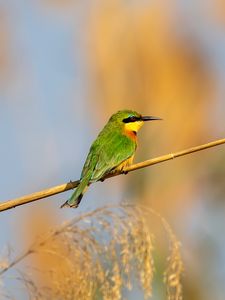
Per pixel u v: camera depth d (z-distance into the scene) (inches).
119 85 590.9
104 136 466.3
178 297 313.4
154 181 557.3
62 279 304.7
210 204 561.0
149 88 610.2
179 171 570.3
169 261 317.7
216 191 564.1
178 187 560.1
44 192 334.0
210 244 523.2
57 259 306.3
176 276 315.0
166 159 376.5
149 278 303.1
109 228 307.7
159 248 407.2
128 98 596.1
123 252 304.7
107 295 302.4
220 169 576.7
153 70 606.5
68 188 362.3
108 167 437.1
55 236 310.2
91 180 422.3
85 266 305.4
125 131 480.1
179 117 606.5
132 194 540.4
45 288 304.2
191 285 500.7
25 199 327.3
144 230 307.3
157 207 543.2
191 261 511.5
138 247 305.0
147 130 595.2
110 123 486.3
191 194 561.9
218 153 587.2
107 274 305.4
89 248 307.1
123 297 313.9
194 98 620.4
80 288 303.1
